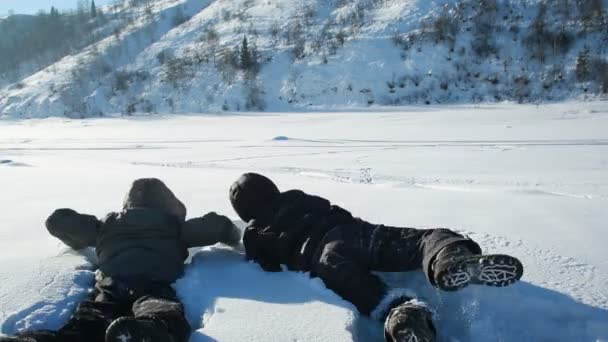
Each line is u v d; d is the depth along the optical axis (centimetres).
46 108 6481
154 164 1313
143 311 260
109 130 3278
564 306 282
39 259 373
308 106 5206
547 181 846
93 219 378
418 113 3503
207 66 6419
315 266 321
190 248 407
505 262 252
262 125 3008
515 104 4388
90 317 273
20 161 1461
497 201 548
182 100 5884
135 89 6412
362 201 571
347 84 5338
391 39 5869
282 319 279
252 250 358
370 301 285
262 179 373
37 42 10825
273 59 6134
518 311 281
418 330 234
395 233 319
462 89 5053
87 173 1034
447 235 296
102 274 328
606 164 1049
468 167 1063
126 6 11625
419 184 837
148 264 326
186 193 669
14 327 278
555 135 1666
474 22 5756
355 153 1423
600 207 501
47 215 545
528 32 5438
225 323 277
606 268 329
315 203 357
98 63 7425
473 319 279
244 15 7825
